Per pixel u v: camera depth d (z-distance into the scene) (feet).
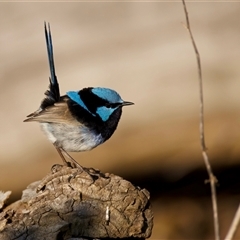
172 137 44.98
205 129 45.85
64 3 44.29
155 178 47.85
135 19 44.21
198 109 44.29
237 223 22.29
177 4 44.37
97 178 26.30
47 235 25.36
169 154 45.98
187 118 44.50
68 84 43.55
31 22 44.21
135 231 25.91
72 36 44.06
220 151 46.70
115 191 25.71
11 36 43.96
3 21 44.06
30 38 44.06
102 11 44.27
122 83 43.80
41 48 43.98
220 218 50.34
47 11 44.27
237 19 44.45
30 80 43.80
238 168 49.19
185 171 47.39
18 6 44.19
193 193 51.90
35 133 43.80
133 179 47.24
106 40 44.11
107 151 45.14
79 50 43.98
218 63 44.19
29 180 44.83
